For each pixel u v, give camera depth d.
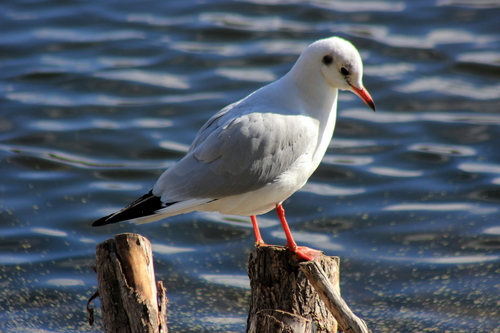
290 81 8.63
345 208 14.03
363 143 16.30
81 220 13.63
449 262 12.34
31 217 13.66
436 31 20.69
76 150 15.89
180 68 19.14
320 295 7.41
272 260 7.97
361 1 22.48
